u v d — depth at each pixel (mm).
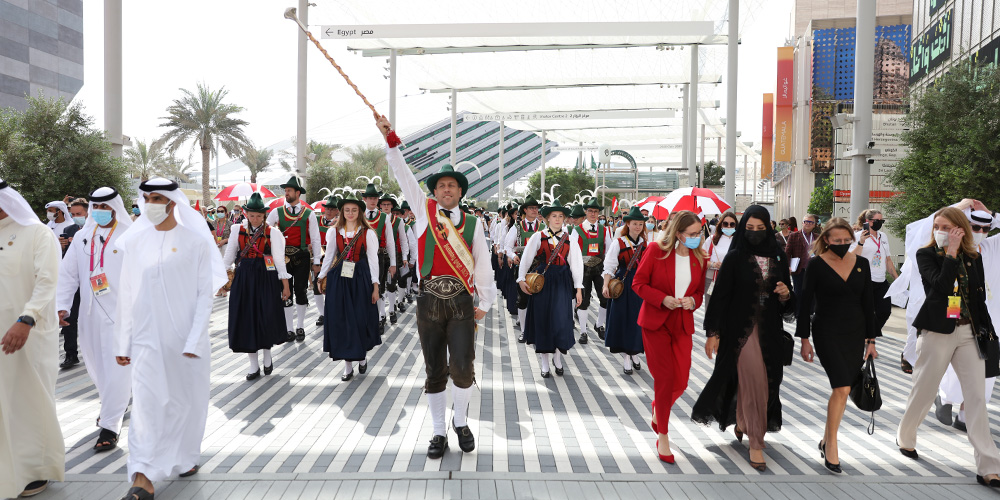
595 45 31375
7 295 4184
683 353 4934
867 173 12570
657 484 4344
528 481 4355
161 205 4238
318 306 10891
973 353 4656
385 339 9906
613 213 18859
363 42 31000
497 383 7336
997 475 4363
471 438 5008
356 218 7281
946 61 20406
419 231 4941
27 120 15688
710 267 9570
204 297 4367
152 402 4062
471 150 119688
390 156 4766
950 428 5824
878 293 9070
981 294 4734
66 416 5879
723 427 5148
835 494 4223
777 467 4746
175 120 36062
